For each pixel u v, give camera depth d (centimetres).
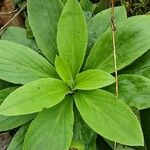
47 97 32
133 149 34
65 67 34
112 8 35
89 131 34
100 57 35
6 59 34
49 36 36
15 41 38
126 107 31
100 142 36
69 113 33
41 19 36
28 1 36
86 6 40
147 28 33
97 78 32
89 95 33
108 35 34
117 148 34
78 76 34
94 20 37
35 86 32
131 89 33
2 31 41
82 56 35
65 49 34
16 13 44
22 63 34
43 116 33
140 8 46
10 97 30
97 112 32
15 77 33
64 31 34
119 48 34
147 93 32
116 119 31
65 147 31
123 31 34
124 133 30
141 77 32
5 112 30
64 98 34
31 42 38
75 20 34
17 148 34
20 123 35
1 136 41
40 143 32
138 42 33
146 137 36
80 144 33
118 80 33
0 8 47
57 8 36
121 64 33
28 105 31
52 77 35
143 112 36
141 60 35
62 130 32
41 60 35
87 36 34
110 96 32
